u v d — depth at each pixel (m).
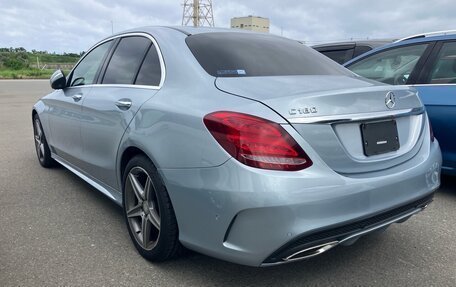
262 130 2.29
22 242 3.39
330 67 3.44
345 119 2.45
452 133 4.13
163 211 2.78
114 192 3.62
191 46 3.10
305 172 2.30
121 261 3.08
